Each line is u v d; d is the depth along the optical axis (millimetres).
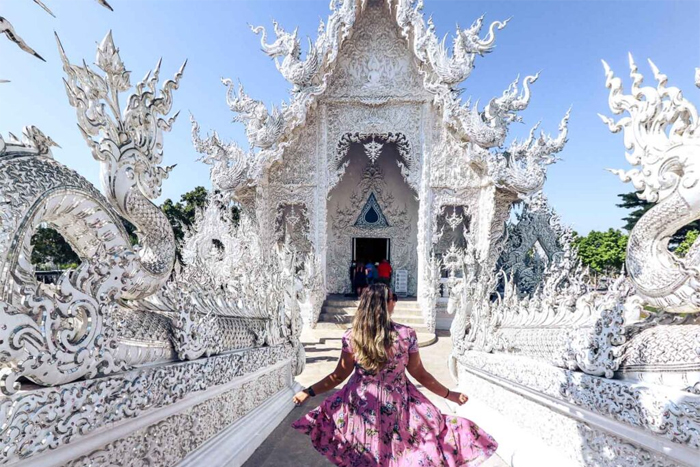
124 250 1911
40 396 1402
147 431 2066
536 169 10453
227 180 10711
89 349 1643
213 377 2670
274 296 4355
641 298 2307
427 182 12062
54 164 1747
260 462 3010
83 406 1562
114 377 1749
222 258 10742
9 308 1332
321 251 12273
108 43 2033
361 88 12344
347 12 11062
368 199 15648
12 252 1451
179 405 2301
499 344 3572
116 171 2127
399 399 2031
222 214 11391
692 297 1907
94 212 1885
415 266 15172
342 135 12469
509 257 12406
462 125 10688
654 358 1802
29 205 1530
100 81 2018
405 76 12281
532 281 11867
